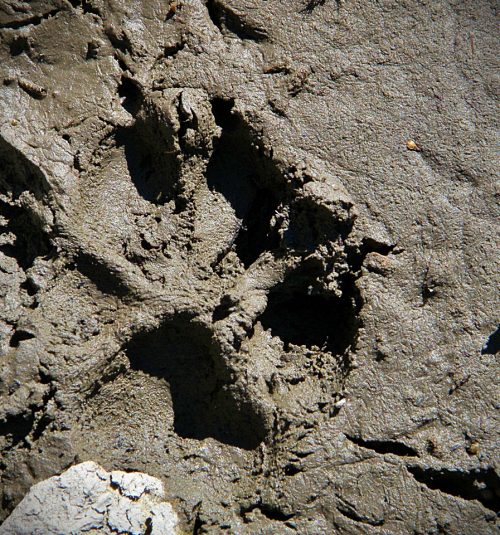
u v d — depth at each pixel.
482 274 0.32
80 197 0.33
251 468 0.31
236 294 0.32
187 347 0.32
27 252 0.33
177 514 0.30
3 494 0.30
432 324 0.32
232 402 0.31
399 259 0.33
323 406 0.31
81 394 0.31
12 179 0.33
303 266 0.33
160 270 0.32
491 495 0.30
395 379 0.31
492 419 0.31
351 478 0.30
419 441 0.31
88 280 0.32
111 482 0.30
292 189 0.33
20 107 0.33
